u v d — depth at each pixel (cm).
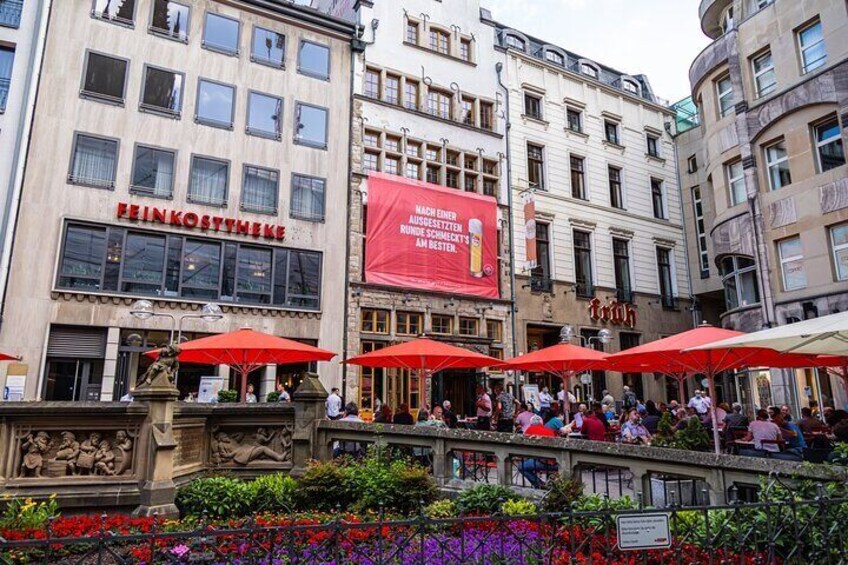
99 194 1848
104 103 1916
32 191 1750
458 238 2444
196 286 1945
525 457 854
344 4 2666
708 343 964
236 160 2089
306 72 2289
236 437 1034
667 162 3309
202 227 1970
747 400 2050
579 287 2811
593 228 2900
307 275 2125
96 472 812
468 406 2356
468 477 987
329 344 2100
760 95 2086
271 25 2269
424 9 2638
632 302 2952
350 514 809
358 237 2242
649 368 1524
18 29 1830
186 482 902
